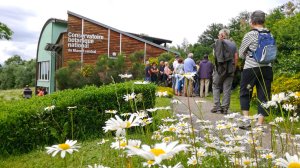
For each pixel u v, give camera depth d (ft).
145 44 86.43
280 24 39.68
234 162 8.25
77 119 19.94
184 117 10.67
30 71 248.93
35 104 20.67
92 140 19.19
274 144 8.88
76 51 82.74
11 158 17.22
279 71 32.35
